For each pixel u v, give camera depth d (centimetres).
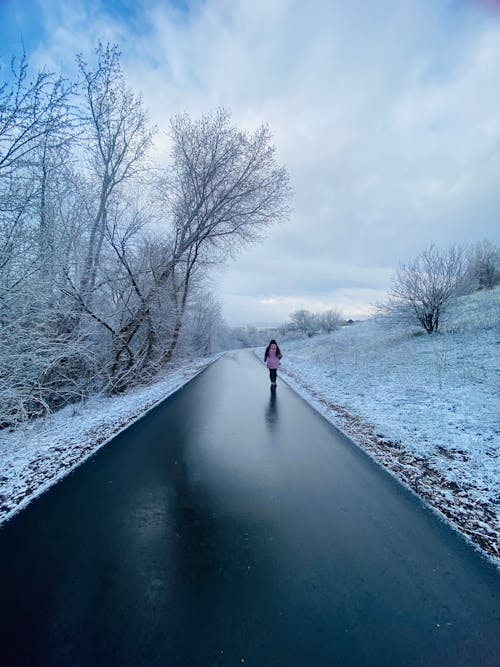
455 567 258
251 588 237
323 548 281
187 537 298
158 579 246
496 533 301
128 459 486
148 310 1242
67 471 446
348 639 196
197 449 524
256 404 859
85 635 200
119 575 251
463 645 192
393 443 546
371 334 2452
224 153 1516
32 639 198
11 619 212
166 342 1628
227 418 714
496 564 262
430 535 299
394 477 420
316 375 1388
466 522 320
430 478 415
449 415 665
